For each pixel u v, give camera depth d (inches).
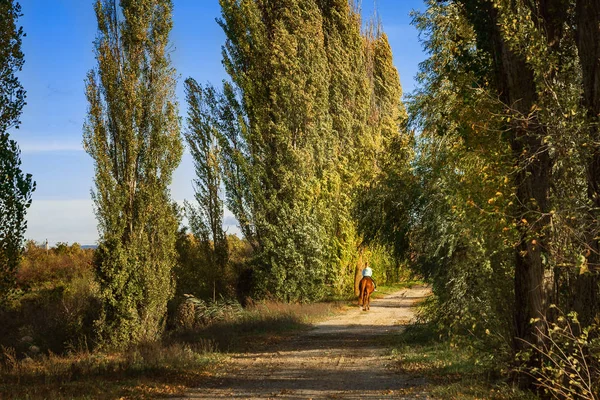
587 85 346.3
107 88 799.7
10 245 549.0
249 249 1325.0
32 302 1110.4
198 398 433.4
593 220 334.6
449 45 592.7
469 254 511.8
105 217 789.9
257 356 663.1
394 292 1838.1
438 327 679.7
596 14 342.6
